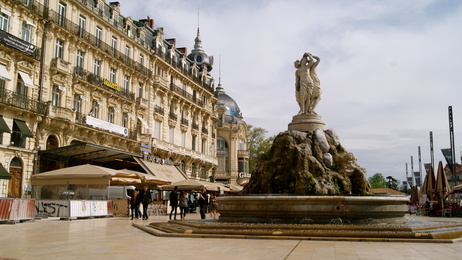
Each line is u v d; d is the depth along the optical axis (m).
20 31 30.84
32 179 25.16
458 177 85.12
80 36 36.31
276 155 19.41
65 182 24.47
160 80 48.69
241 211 15.75
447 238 12.15
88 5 37.75
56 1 34.19
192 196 47.06
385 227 12.68
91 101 37.78
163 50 52.03
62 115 33.00
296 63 21.59
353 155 19.58
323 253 9.23
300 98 21.02
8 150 29.06
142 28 47.06
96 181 24.03
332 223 14.62
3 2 29.19
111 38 41.12
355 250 9.75
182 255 8.98
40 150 31.45
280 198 14.99
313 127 20.31
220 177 72.25
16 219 19.38
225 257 8.68
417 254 9.12
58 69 33.44
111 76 41.06
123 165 40.38
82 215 23.97
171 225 15.77
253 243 11.18
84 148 30.86
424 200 38.88
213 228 13.77
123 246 10.62
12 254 9.16
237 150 74.88
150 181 29.94
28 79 31.14
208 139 63.75
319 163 18.81
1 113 28.75
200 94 61.69
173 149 51.03
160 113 48.94
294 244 10.94
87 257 8.71
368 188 19.14
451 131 40.12
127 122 43.22
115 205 29.67
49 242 11.56
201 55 69.50
